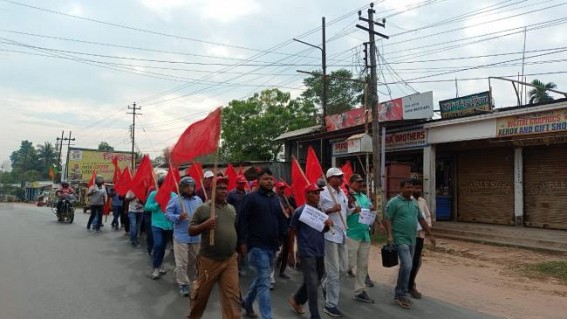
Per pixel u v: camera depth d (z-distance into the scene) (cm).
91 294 715
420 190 779
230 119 3312
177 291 744
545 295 820
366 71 1764
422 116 1723
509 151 1623
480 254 1232
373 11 1620
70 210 1914
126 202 1415
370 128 1841
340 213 652
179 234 729
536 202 1530
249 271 929
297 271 932
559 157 1466
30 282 783
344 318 627
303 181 801
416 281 909
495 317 661
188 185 741
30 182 8688
